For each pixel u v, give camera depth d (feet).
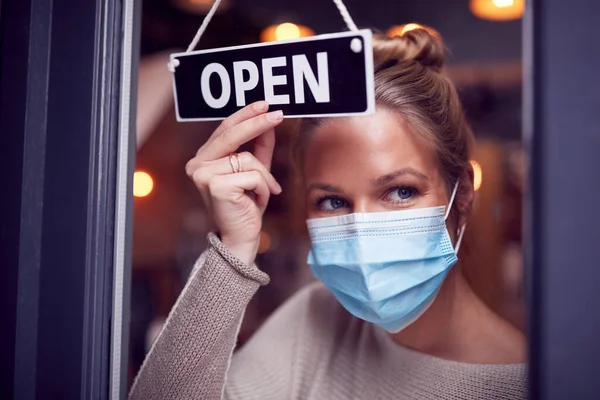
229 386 4.52
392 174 3.71
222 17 6.01
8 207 3.27
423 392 3.86
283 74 2.99
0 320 3.26
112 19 3.14
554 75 2.20
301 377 4.58
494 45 11.14
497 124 11.35
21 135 3.24
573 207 2.18
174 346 3.49
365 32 2.68
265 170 3.65
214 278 3.49
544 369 2.21
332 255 3.82
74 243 3.12
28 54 3.25
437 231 3.80
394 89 3.80
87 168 3.10
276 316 5.36
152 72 6.93
